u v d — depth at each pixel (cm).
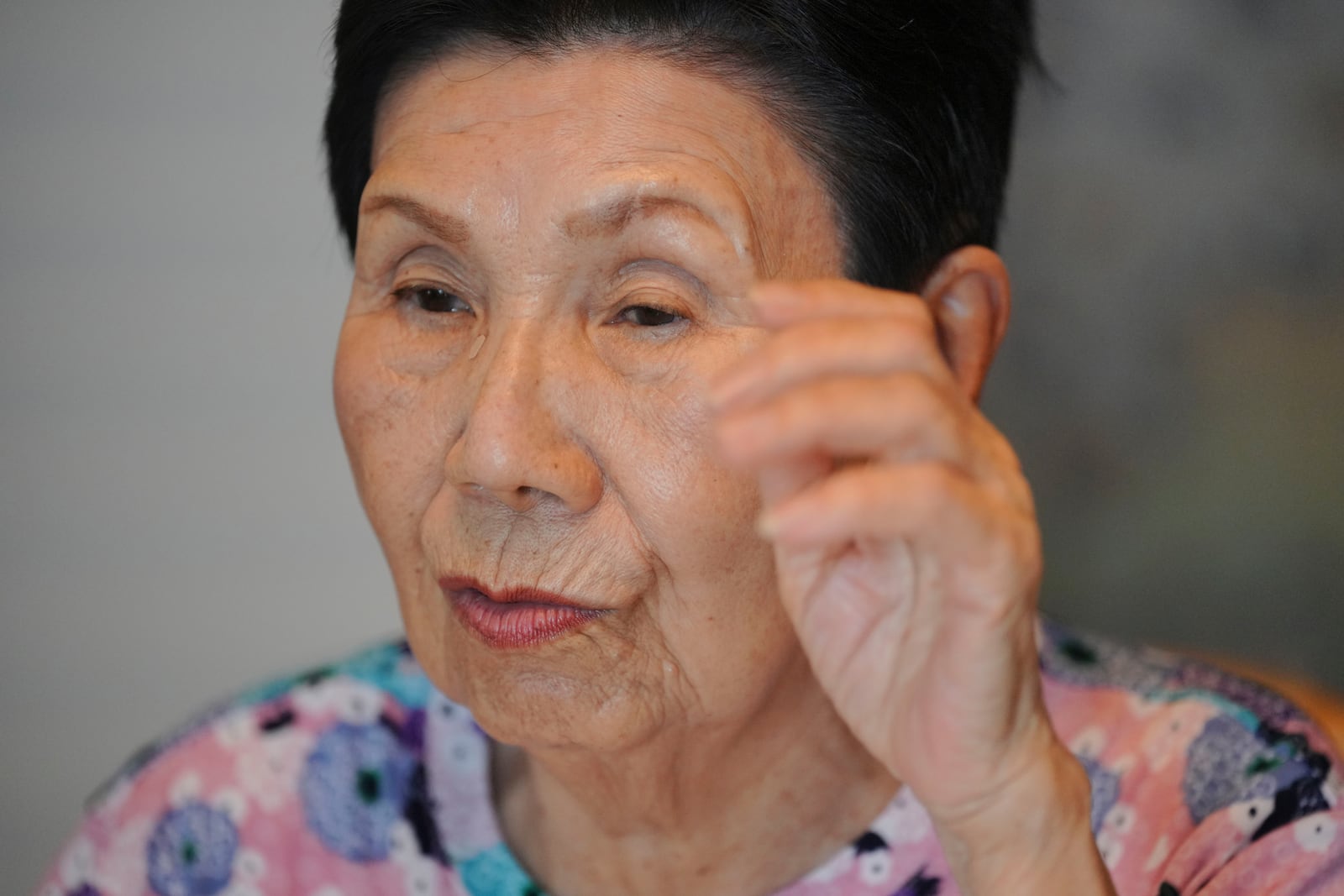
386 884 124
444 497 99
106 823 131
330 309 245
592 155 93
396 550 104
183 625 244
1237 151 276
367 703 131
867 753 113
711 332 95
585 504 94
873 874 112
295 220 243
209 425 243
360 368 102
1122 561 285
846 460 84
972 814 80
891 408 67
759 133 97
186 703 245
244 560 246
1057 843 81
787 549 80
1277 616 284
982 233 115
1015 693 77
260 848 127
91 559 242
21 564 241
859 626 80
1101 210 278
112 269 240
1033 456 285
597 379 94
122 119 238
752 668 100
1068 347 281
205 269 241
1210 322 280
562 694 97
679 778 108
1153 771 113
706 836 112
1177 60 274
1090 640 128
